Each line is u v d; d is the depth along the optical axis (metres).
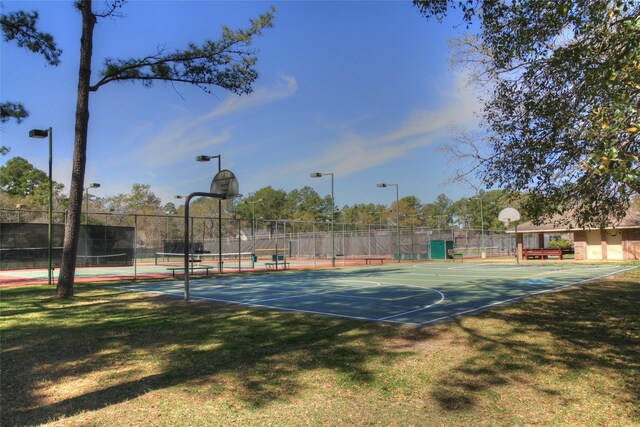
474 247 57.22
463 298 13.30
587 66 5.18
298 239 50.94
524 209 6.80
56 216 42.44
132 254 34.06
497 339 7.60
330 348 7.16
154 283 19.62
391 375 5.74
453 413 4.54
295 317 10.09
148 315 10.54
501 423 4.30
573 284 16.81
